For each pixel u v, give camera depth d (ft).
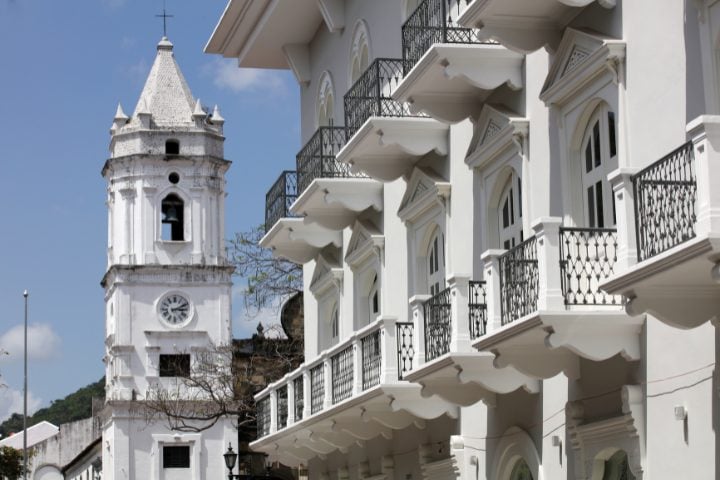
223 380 174.19
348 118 83.35
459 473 73.10
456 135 74.54
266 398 106.52
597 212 58.29
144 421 304.71
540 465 63.16
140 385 306.96
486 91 69.77
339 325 98.73
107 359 319.88
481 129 69.31
